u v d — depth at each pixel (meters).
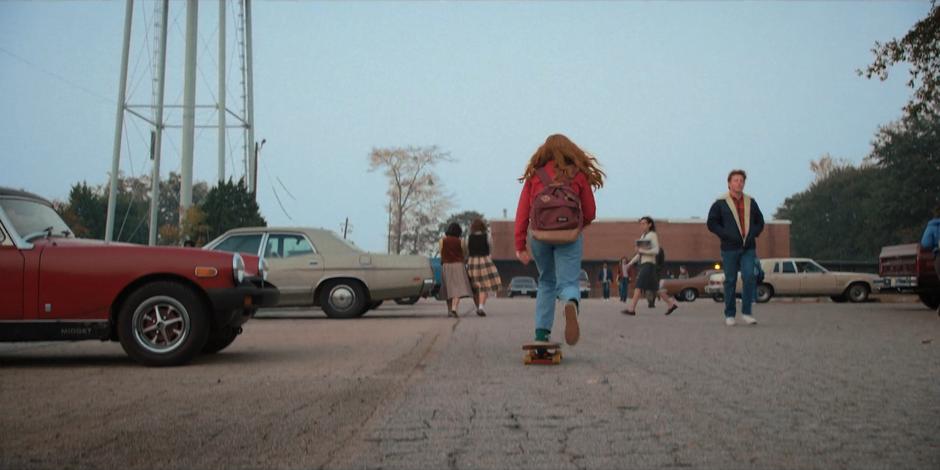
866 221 58.25
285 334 11.37
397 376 6.66
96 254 7.57
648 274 15.96
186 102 34.09
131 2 32.09
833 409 5.06
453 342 9.73
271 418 4.92
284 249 15.98
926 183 48.00
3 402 5.52
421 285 15.92
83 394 5.87
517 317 15.65
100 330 7.54
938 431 4.45
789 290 29.98
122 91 31.98
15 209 7.82
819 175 74.62
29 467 3.85
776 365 7.12
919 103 17.70
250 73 38.50
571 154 7.22
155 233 33.44
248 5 37.66
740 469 3.72
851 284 29.86
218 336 8.60
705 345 8.99
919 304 24.02
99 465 3.89
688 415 4.89
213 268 7.61
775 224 64.62
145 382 6.47
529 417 4.87
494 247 65.19
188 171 34.22
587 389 5.86
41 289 7.50
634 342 9.41
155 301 7.50
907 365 7.09
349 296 15.79
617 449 4.08
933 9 16.69
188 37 34.09
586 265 66.25
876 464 3.79
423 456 3.99
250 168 39.69
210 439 4.38
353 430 4.57
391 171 63.06
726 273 12.47
